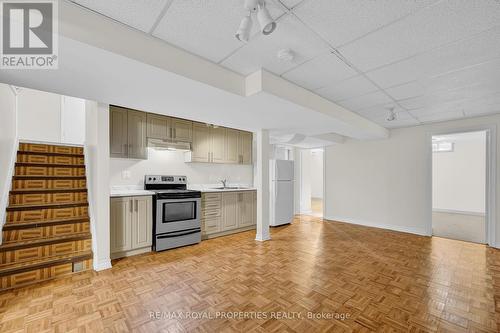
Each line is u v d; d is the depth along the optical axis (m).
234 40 1.72
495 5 1.32
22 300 1.97
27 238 2.54
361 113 3.67
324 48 1.83
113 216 2.93
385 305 1.94
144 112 3.43
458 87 2.57
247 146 4.96
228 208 4.25
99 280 2.37
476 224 5.30
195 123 4.04
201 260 2.95
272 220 4.99
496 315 1.81
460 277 2.49
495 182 3.62
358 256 3.14
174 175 4.05
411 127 4.60
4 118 2.81
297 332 1.61
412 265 2.82
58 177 3.17
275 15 1.44
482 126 3.77
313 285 2.29
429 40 1.70
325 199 5.98
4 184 2.64
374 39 1.70
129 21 1.51
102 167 2.70
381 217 4.98
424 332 1.62
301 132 4.34
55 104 4.85
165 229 3.33
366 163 5.26
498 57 1.92
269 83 2.23
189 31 1.61
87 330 1.61
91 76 1.85
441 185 7.03
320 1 1.32
